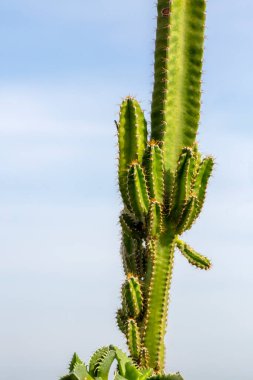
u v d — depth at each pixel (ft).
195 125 27.37
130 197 25.57
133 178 25.21
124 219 26.66
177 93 27.32
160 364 25.68
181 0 27.40
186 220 25.90
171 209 26.03
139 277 26.58
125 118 26.81
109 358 17.28
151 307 25.73
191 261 27.02
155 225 25.52
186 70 27.43
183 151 25.64
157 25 27.61
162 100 27.22
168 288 26.23
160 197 25.98
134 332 25.05
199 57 27.40
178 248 26.81
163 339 26.00
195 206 25.80
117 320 26.43
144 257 26.66
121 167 26.78
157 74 27.45
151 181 25.76
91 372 17.25
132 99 26.81
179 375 18.99
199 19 27.43
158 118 27.35
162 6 27.43
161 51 27.35
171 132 27.22
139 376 18.04
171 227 26.11
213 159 26.55
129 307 25.40
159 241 26.04
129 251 27.02
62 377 16.61
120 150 26.78
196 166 26.84
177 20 27.35
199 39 27.43
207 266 27.04
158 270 25.93
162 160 25.95
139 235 26.66
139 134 26.91
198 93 27.37
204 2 27.37
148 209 25.63
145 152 25.95
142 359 25.21
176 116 27.30
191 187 26.14
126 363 18.08
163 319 25.95
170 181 26.61
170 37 27.22
